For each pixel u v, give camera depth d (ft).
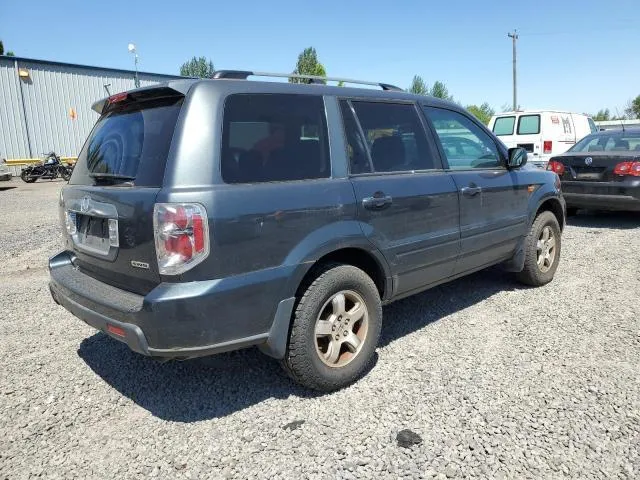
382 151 12.42
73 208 11.42
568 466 8.46
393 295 12.57
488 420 9.78
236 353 13.28
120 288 10.14
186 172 9.04
